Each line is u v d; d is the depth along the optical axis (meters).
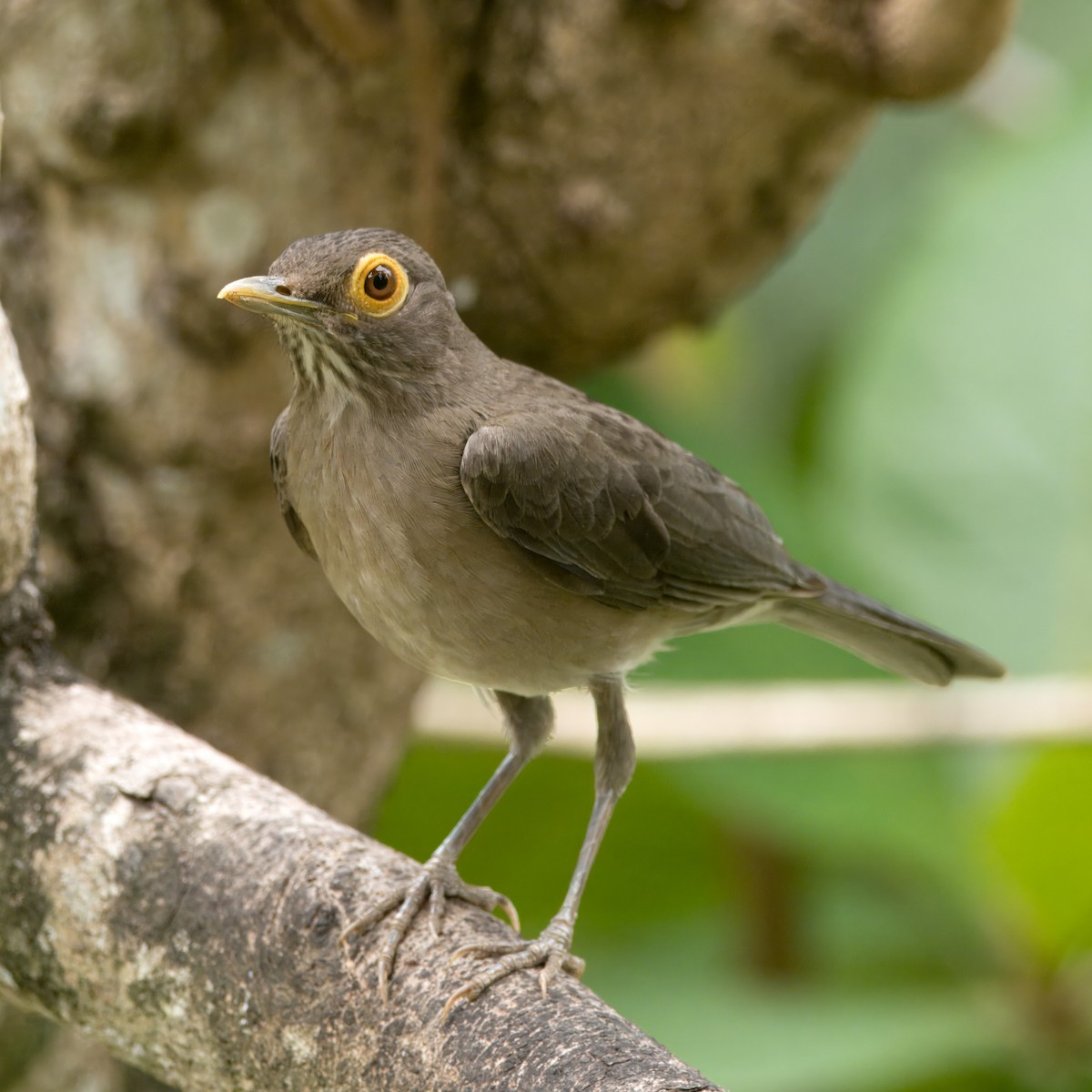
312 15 9.53
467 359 9.29
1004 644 12.61
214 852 7.49
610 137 10.54
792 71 10.17
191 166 9.91
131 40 9.60
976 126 16.58
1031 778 11.04
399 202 10.46
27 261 10.05
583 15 10.20
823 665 12.61
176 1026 7.36
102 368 10.05
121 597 10.27
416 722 12.10
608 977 12.41
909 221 15.88
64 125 9.68
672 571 9.71
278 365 10.20
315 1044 7.07
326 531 8.98
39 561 8.82
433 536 8.80
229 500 10.36
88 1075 9.95
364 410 8.83
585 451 9.27
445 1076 6.75
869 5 9.82
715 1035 11.23
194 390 10.12
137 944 7.41
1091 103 14.19
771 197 11.23
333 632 10.91
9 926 7.71
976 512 13.06
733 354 16.11
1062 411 13.27
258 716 10.78
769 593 10.28
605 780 9.41
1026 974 11.36
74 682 8.45
